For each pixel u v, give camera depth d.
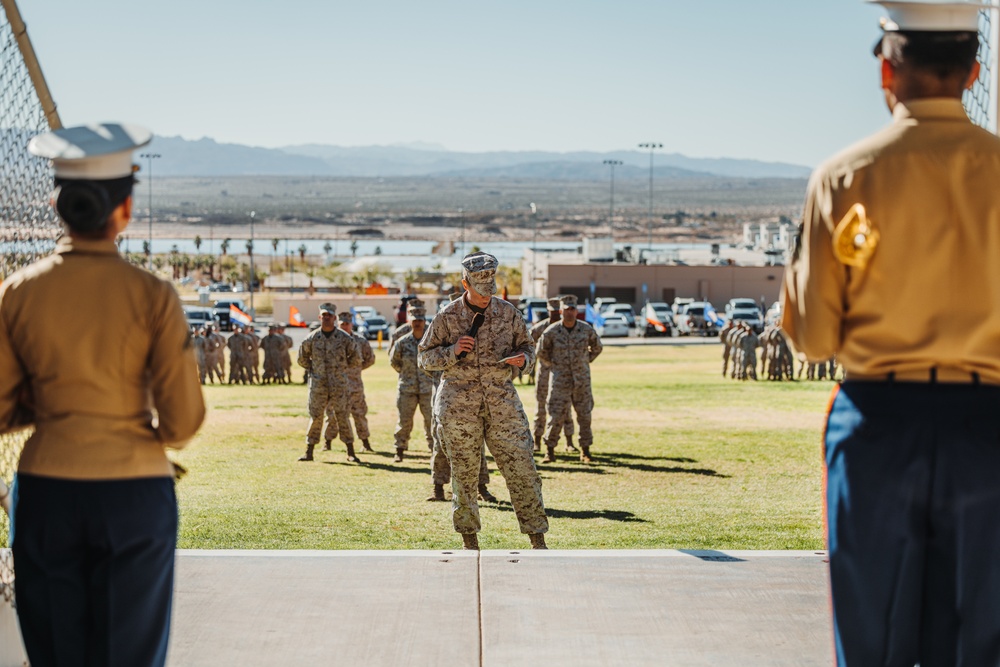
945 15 3.04
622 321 61.91
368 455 14.62
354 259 155.50
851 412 3.06
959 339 2.96
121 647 3.24
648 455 14.28
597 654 4.36
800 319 3.14
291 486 11.70
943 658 3.11
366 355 14.13
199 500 10.62
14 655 4.04
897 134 3.07
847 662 3.11
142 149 3.25
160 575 3.31
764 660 4.30
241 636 4.51
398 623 4.65
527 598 4.93
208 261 147.75
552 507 10.27
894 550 3.01
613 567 5.36
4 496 4.07
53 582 3.23
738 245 118.38
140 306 3.23
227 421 18.89
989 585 2.99
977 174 3.00
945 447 2.94
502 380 7.21
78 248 3.26
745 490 11.35
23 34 4.32
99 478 3.18
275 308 74.38
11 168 4.42
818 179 3.13
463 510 7.26
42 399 3.24
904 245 2.98
